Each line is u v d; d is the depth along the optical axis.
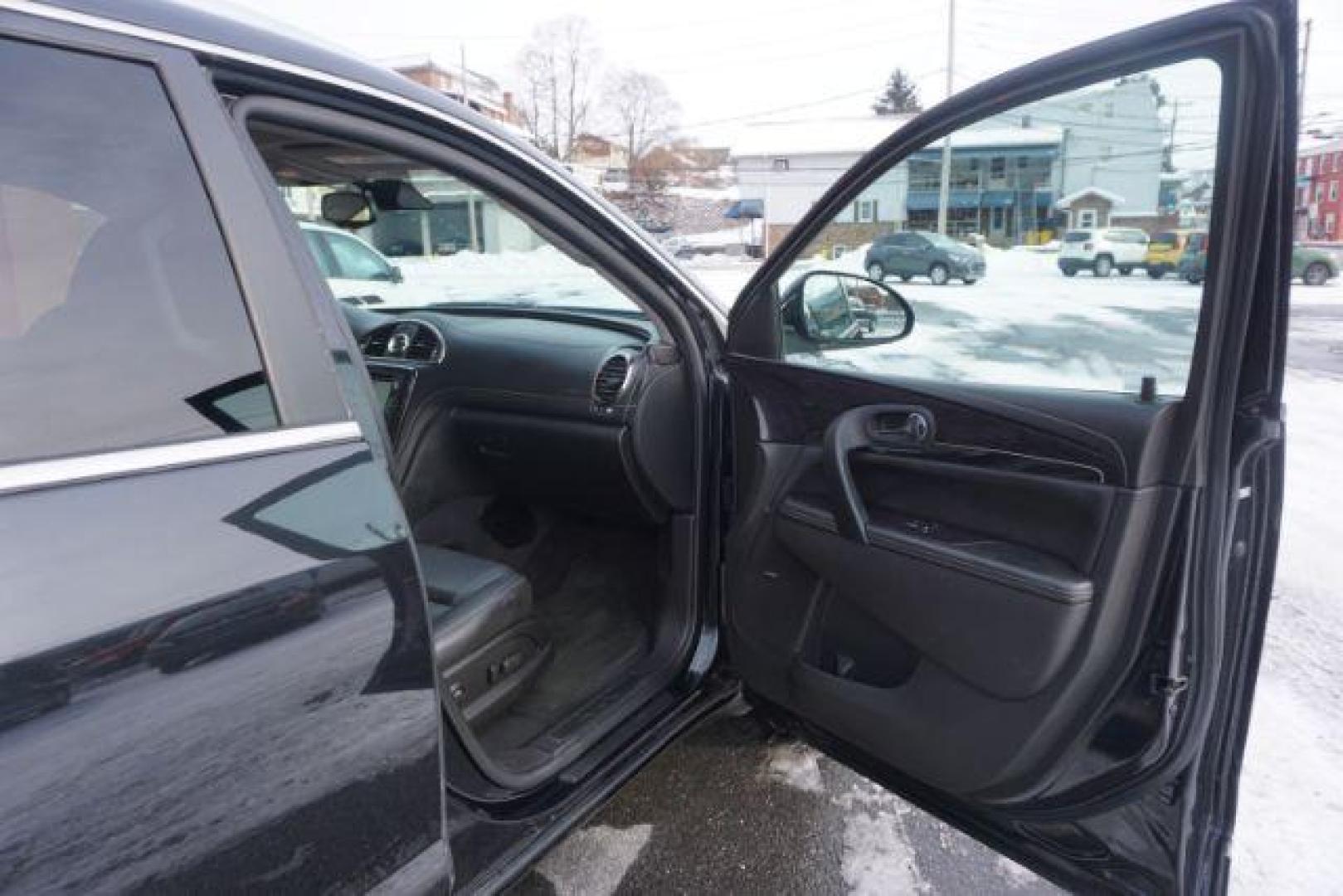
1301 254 17.77
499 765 1.39
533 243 3.08
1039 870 1.36
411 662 0.97
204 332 0.88
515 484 2.36
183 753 0.77
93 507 0.75
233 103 0.97
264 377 0.91
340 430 0.96
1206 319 1.05
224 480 0.84
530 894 1.68
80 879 0.70
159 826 0.75
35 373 0.76
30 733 0.67
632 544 2.48
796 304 1.67
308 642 0.86
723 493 1.88
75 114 0.82
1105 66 1.13
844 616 1.55
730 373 1.77
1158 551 1.11
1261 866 1.72
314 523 0.89
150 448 0.80
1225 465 1.07
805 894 1.68
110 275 0.83
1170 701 1.11
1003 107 1.29
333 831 0.91
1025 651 1.21
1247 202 1.00
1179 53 1.05
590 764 1.55
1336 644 2.68
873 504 1.49
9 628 0.67
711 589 1.91
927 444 1.39
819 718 1.58
